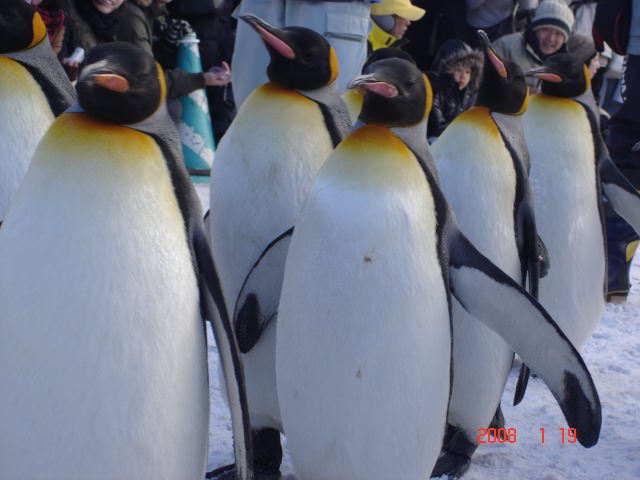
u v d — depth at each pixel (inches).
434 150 256.1
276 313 232.1
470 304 211.9
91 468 172.9
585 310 331.0
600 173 329.4
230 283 242.8
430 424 210.8
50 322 166.1
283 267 226.5
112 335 167.9
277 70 241.8
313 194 202.7
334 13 432.5
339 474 210.5
